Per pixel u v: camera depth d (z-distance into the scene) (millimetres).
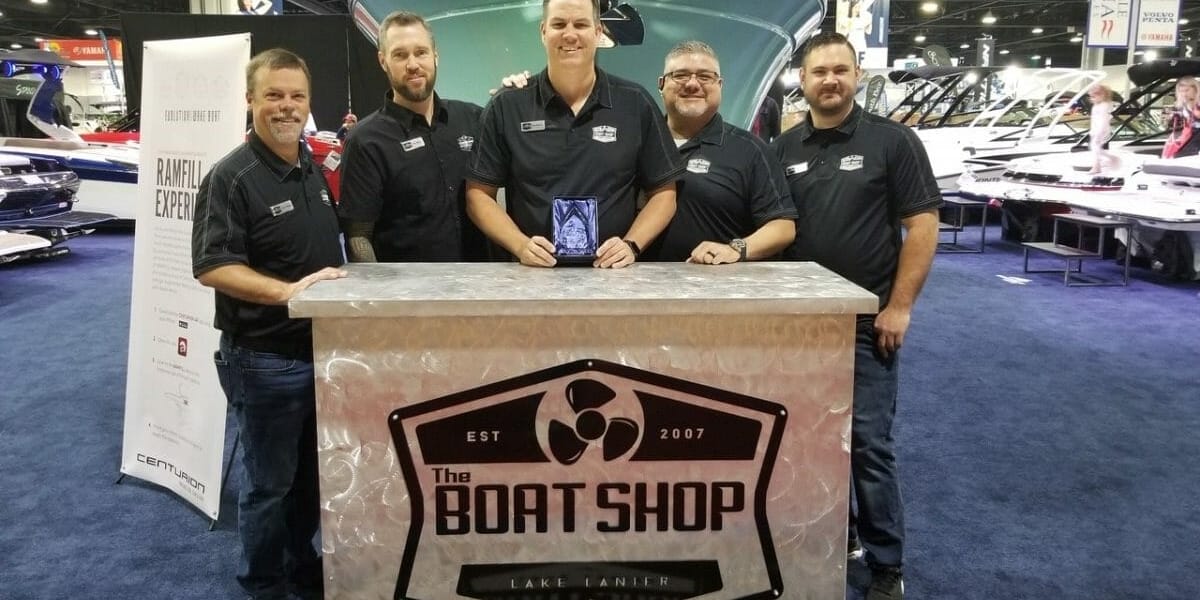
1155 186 6484
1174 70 7352
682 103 2068
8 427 3354
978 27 25203
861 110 2033
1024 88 9312
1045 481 2840
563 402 1452
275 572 1960
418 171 2166
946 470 2938
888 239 2027
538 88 1913
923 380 4027
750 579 1536
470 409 1449
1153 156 6965
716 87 2080
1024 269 6965
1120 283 6512
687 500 1498
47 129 8312
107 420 3447
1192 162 6297
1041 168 7207
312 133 7375
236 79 2311
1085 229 7809
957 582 2186
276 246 1803
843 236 1998
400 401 1443
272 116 1739
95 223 7387
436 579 1514
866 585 2146
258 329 1808
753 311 1396
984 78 9242
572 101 1894
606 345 1434
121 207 8156
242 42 2297
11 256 5996
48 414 3508
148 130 2592
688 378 1452
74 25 23422
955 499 2697
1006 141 8812
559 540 1509
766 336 1443
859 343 1994
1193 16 22812
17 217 6805
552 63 1851
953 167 8664
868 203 1991
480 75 3057
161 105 2537
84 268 6910
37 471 2928
